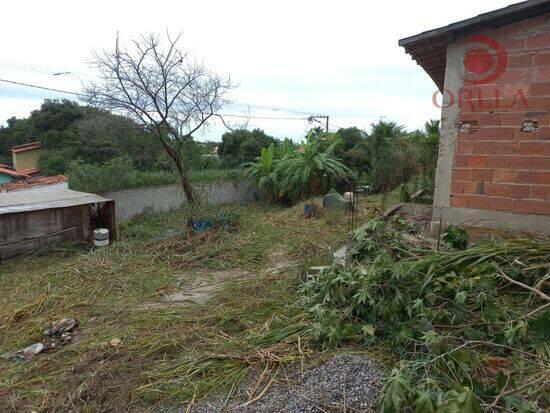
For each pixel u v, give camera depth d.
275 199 13.49
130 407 2.28
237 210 9.44
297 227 7.67
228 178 13.48
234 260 5.91
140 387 2.45
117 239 7.68
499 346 2.00
